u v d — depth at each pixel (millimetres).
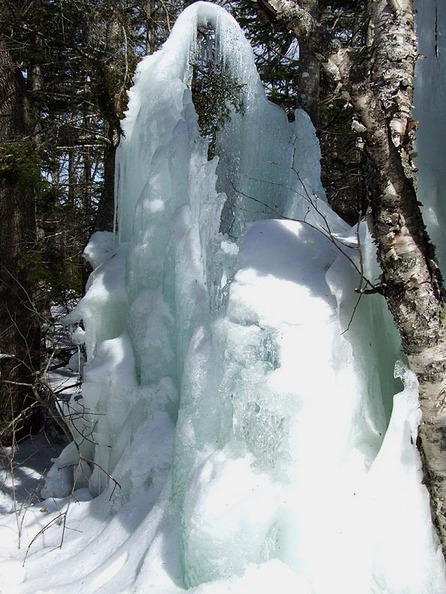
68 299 8734
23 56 7641
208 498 3363
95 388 4961
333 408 3375
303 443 3338
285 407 3365
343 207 8664
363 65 3039
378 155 2988
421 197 3672
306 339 3449
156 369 4715
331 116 8500
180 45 5648
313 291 3645
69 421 5629
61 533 4699
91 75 7570
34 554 4449
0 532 4828
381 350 3703
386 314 3707
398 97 3090
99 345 5160
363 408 3545
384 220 3068
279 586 3113
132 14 8445
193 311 4293
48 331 8844
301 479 3322
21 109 7965
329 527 3211
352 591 3141
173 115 5320
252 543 3312
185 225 4586
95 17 7512
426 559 3178
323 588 3135
